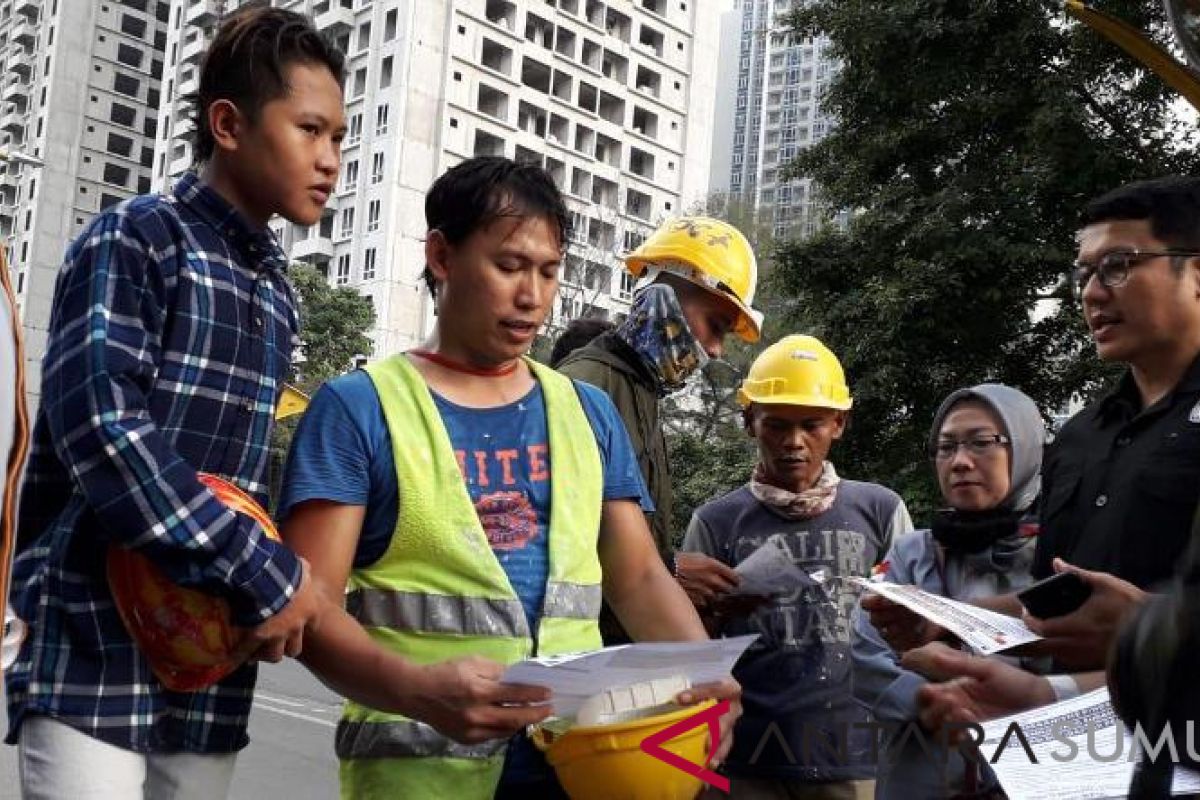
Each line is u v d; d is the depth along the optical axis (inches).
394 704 65.3
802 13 445.7
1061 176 389.4
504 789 74.1
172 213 74.2
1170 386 82.2
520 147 1704.0
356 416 73.4
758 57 2999.5
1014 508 103.5
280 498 73.0
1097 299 84.0
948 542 104.4
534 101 1732.3
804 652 122.8
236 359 75.5
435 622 70.7
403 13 1603.1
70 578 69.1
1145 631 48.5
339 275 1621.6
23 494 72.1
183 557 62.5
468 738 63.8
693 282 114.2
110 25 2239.2
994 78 415.2
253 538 63.7
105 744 67.8
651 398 108.9
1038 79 398.9
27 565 71.3
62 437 64.4
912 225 413.7
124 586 66.1
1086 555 80.8
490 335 76.0
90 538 69.7
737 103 3014.3
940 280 390.9
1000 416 102.7
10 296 51.4
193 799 73.7
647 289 110.1
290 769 283.3
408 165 1583.4
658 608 81.4
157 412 71.0
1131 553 77.5
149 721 69.6
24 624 66.5
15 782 225.5
